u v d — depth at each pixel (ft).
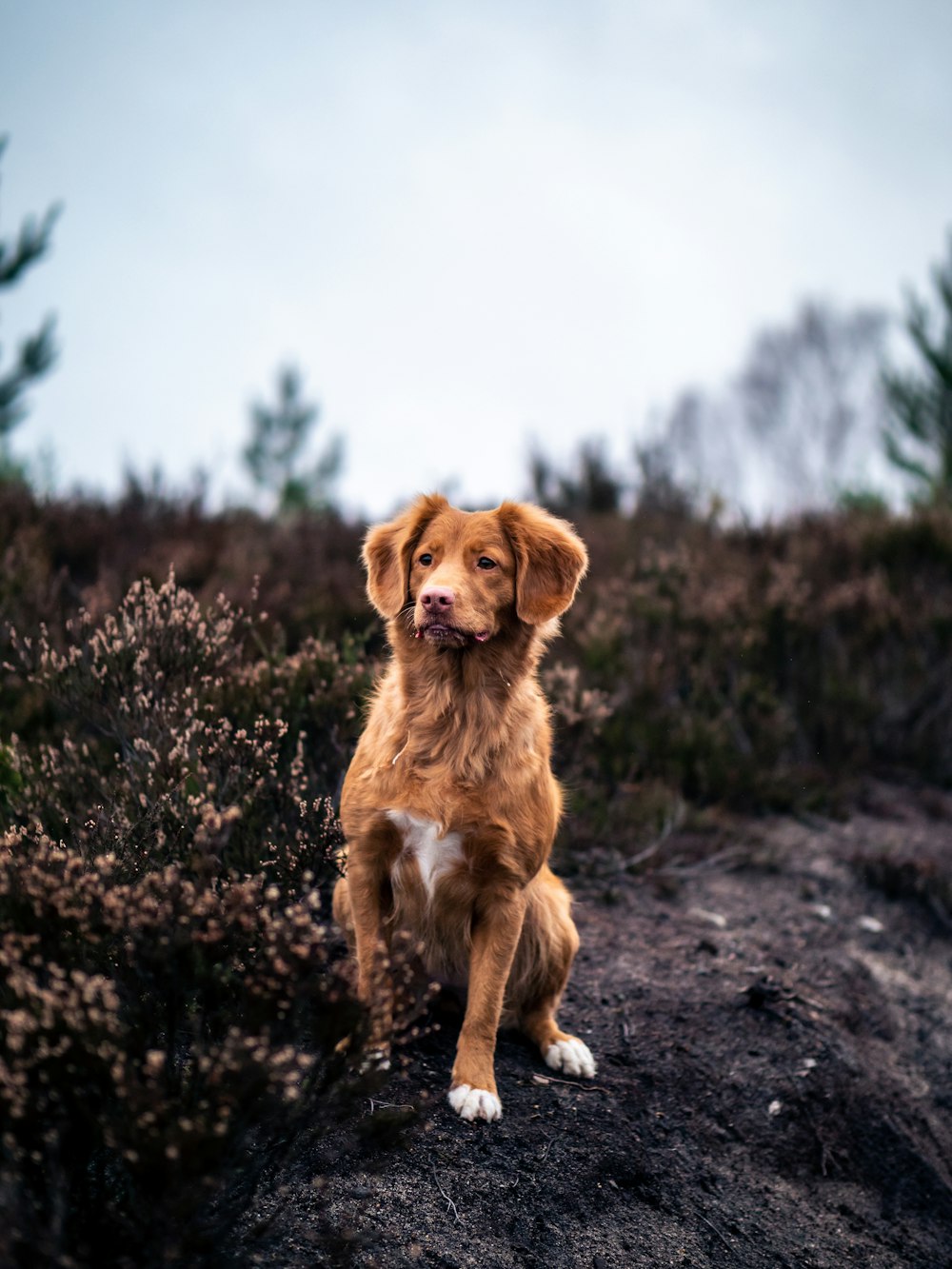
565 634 21.81
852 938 16.06
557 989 11.60
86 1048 6.49
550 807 10.57
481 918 10.26
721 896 16.44
